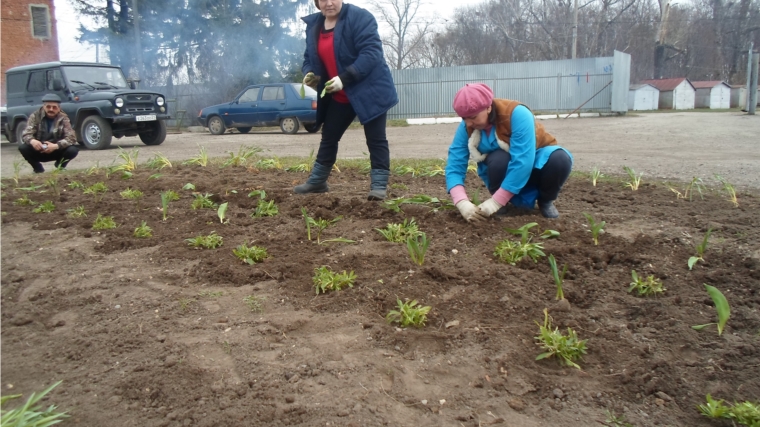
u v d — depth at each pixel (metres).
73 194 5.32
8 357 2.37
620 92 25.47
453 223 3.79
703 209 4.52
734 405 2.00
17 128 14.25
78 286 2.99
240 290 2.88
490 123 3.77
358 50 4.54
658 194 5.21
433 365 2.21
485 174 4.11
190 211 4.48
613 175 6.69
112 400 2.06
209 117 19.06
